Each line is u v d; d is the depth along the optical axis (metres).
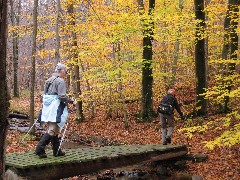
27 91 35.84
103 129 16.75
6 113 2.60
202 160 9.72
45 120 6.93
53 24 17.39
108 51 17.41
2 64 2.52
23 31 17.92
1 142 2.60
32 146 11.43
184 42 15.38
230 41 13.98
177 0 15.76
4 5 2.46
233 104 15.41
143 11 14.85
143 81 17.25
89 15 16.61
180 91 20.77
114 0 16.02
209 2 18.33
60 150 7.54
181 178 8.50
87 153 8.27
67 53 17.50
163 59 19.41
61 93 6.92
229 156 9.57
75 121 19.50
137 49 16.77
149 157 8.95
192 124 13.91
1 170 2.62
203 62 14.90
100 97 19.88
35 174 6.54
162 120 10.91
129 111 20.02
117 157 8.08
